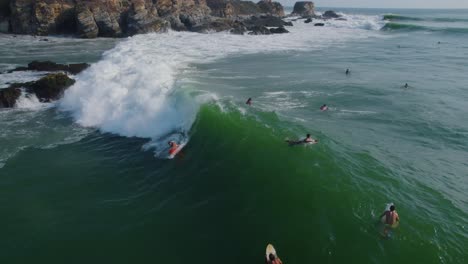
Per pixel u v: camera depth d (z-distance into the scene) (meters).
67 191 13.39
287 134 15.41
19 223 11.57
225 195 12.40
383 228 10.09
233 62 35.28
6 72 29.39
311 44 51.16
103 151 16.59
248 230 10.70
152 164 15.12
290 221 10.66
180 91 19.80
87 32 56.16
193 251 10.18
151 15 63.25
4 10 59.12
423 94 25.64
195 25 67.50
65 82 24.27
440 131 19.02
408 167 14.46
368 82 28.69
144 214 11.88
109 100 21.05
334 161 13.37
